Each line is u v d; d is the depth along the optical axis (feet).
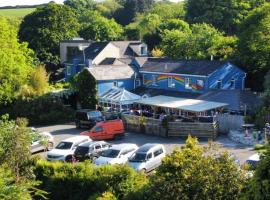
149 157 97.55
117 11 492.95
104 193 67.67
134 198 66.85
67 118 175.42
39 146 122.11
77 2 545.44
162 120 140.67
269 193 37.58
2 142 77.30
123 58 224.74
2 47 194.70
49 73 259.19
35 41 288.92
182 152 57.31
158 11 453.58
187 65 181.47
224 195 53.42
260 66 178.91
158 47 274.77
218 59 204.64
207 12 294.25
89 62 206.39
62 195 80.12
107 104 174.81
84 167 81.46
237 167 55.11
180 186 54.54
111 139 136.87
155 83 187.32
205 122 137.49
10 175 60.85
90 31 338.95
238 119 138.62
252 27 178.29
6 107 180.86
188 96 169.48
